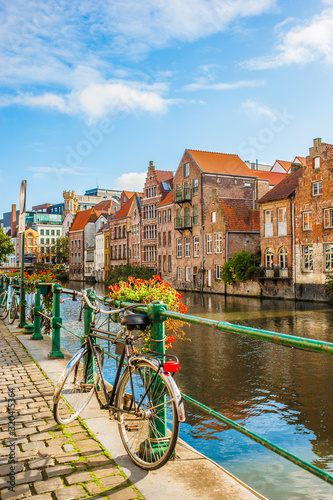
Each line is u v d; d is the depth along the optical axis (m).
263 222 38.91
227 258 42.62
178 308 7.68
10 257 134.62
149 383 3.38
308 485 5.05
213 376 10.03
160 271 56.69
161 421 3.38
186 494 3.01
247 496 2.99
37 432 4.22
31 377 6.40
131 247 65.94
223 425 7.03
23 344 9.14
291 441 6.36
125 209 69.69
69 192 119.75
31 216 133.50
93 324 4.50
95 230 85.31
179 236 51.84
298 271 34.66
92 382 4.54
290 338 2.43
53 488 3.12
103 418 4.57
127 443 3.58
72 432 4.21
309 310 25.12
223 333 16.41
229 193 48.16
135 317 3.61
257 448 6.15
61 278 90.25
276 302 31.88
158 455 3.35
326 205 32.38
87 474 3.32
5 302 13.95
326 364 11.11
